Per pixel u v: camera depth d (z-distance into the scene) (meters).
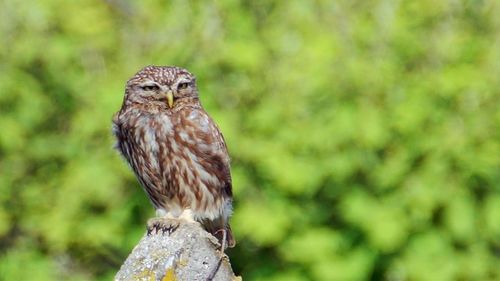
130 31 15.05
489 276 14.57
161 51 14.78
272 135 14.10
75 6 15.20
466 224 14.22
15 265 15.04
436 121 14.24
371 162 14.20
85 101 14.88
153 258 8.37
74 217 14.68
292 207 14.34
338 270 14.26
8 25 14.98
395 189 14.29
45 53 14.79
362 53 14.24
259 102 14.32
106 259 15.43
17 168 15.12
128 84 11.18
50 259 15.26
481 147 14.22
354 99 14.11
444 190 14.20
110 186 14.41
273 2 14.81
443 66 14.30
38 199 15.04
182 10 14.73
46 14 15.04
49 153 14.93
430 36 14.35
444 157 14.19
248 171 14.24
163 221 9.30
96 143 14.76
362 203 14.20
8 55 14.93
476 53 14.43
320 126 13.97
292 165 13.88
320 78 14.00
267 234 14.09
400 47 14.27
